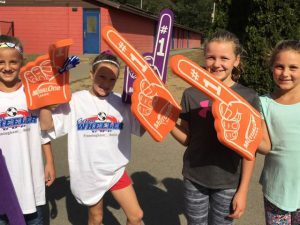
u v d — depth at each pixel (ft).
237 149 7.05
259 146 7.70
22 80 7.90
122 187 8.75
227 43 7.53
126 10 70.08
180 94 29.66
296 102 7.52
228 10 29.96
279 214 7.97
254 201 12.50
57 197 12.66
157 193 13.12
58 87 8.03
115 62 8.40
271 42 25.18
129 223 8.94
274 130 7.66
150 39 94.48
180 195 13.01
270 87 24.90
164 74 7.95
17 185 8.16
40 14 65.67
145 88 7.20
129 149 8.89
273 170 7.86
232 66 7.71
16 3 65.98
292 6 25.08
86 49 65.72
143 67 7.20
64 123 8.48
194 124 7.97
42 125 8.25
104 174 8.59
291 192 7.68
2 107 7.92
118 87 31.53
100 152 8.57
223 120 6.95
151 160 16.06
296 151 7.51
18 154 8.11
